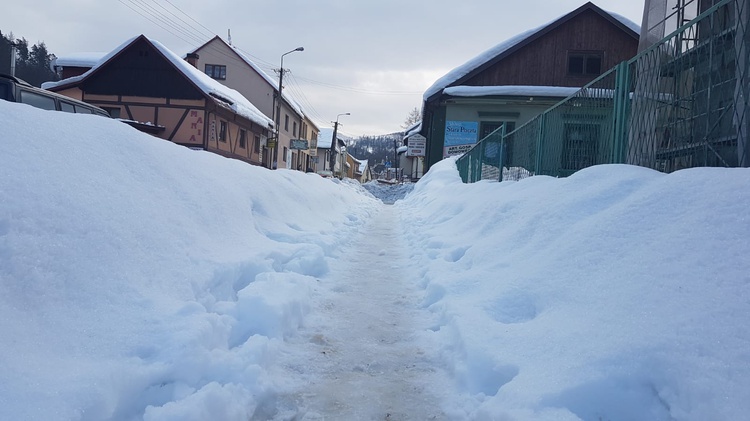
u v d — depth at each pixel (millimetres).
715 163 3680
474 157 14109
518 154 9523
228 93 26656
